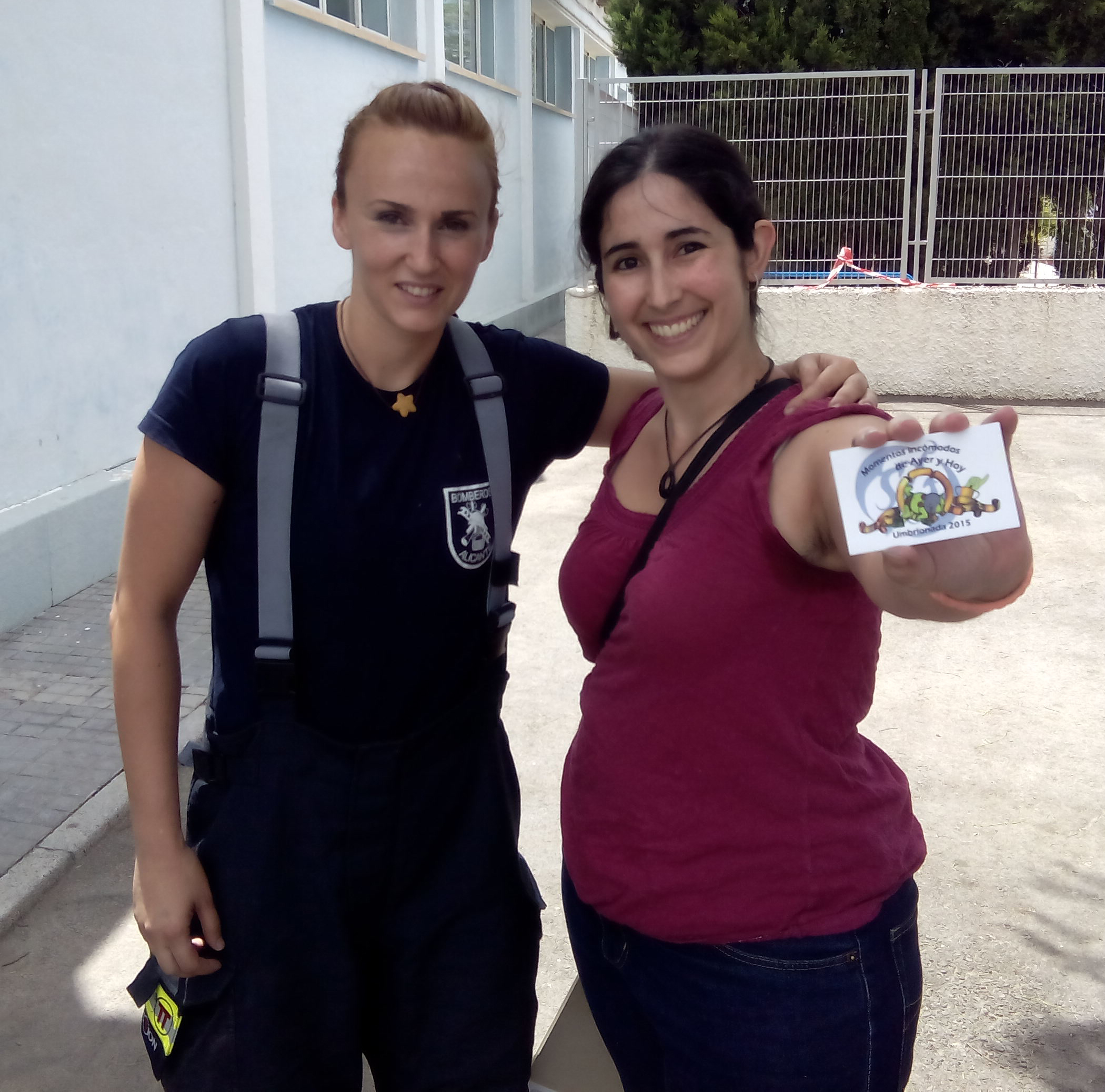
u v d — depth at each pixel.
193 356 1.41
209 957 1.53
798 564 1.28
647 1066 1.58
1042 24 9.67
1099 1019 2.42
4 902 2.87
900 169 9.06
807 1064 1.35
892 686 4.08
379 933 1.61
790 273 9.49
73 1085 2.33
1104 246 9.02
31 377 4.65
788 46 9.77
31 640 4.44
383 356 1.46
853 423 1.21
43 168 4.62
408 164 1.38
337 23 7.56
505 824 1.68
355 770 1.51
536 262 13.74
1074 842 3.07
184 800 3.40
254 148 6.14
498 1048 1.65
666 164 1.39
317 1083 1.57
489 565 1.57
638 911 1.42
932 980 2.54
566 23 14.98
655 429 1.56
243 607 1.47
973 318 9.05
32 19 4.48
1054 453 7.38
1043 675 4.15
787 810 1.34
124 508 5.18
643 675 1.37
